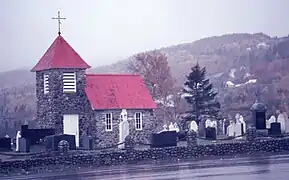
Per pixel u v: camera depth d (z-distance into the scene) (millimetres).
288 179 43656
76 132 79688
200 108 96188
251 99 148000
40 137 74750
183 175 48844
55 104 78875
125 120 77562
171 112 116500
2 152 68375
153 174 50562
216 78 187750
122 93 81562
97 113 78000
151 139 67312
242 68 193250
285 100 144750
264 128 77250
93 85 81250
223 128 96188
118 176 50250
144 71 115375
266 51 198750
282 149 67125
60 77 79250
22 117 137000
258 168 51656
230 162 58125
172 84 120062
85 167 59250
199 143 70812
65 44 82688
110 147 67250
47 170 57594
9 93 151625
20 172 56469
